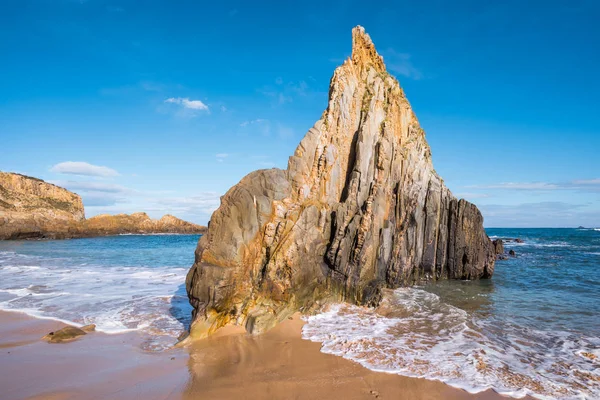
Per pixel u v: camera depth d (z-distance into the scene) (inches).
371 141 823.7
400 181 894.4
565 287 1000.2
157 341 559.5
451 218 1091.3
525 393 402.9
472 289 963.3
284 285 616.1
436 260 1083.3
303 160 719.1
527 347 537.0
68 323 649.6
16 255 1844.2
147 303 788.0
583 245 2669.8
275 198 654.5
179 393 399.2
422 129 1077.1
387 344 537.0
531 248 2377.0
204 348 522.9
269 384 418.0
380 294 739.4
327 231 722.2
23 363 479.2
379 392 401.7
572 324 652.1
